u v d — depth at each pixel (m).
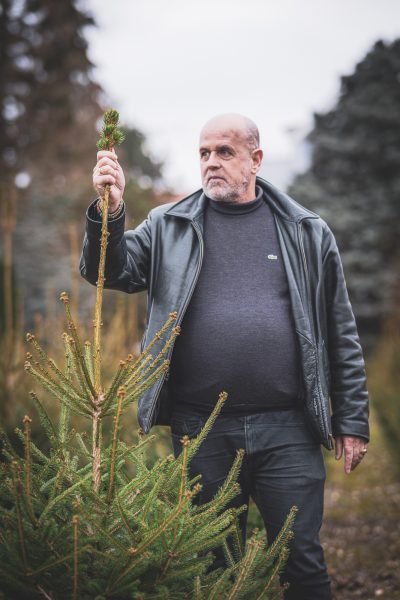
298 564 2.28
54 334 4.30
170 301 2.38
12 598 1.64
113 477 1.70
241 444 2.33
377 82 16.05
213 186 2.47
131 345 4.61
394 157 15.65
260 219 2.53
